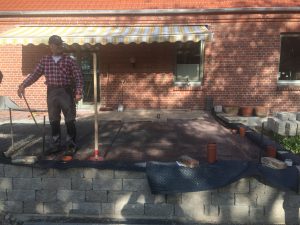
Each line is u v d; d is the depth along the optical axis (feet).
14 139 24.95
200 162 18.80
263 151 22.30
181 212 18.28
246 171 17.84
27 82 19.40
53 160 18.94
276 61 42.19
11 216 18.79
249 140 25.91
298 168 18.04
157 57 42.83
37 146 22.58
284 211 18.20
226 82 42.70
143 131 29.43
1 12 41.75
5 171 18.76
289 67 43.14
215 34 41.93
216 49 42.24
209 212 18.26
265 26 41.55
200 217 18.31
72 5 43.80
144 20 42.01
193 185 17.81
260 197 18.12
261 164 18.30
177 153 21.66
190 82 43.34
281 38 42.55
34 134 26.91
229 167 17.98
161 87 43.27
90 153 21.20
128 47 42.80
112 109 43.04
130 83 43.39
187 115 39.06
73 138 20.88
